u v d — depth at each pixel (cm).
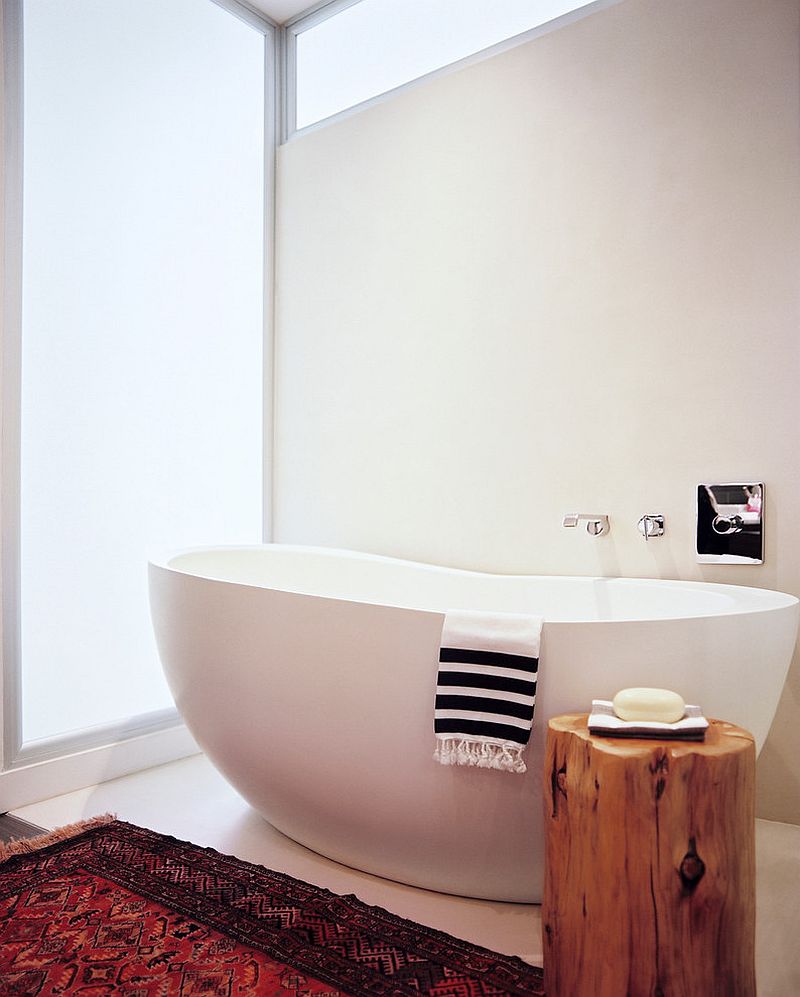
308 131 312
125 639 260
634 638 145
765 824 203
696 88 220
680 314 221
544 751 147
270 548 269
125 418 262
